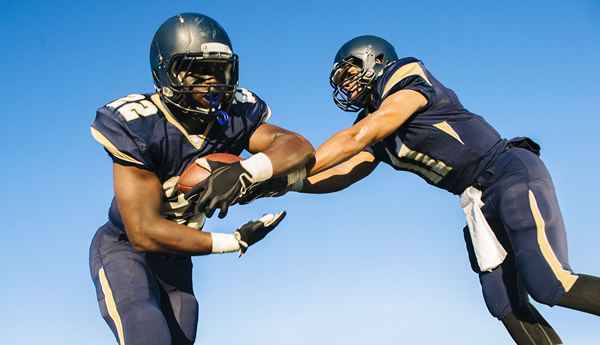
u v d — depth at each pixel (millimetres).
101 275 10750
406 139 12953
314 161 10938
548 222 11773
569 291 11289
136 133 9969
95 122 10102
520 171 12219
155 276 11203
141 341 9789
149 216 9875
